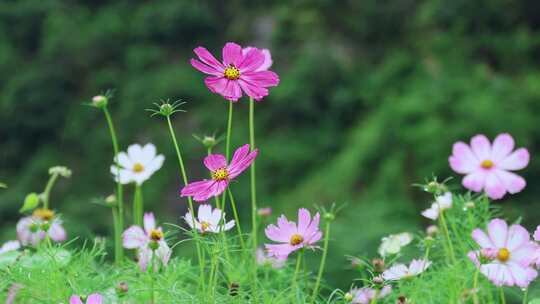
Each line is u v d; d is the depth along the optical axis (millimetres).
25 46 17391
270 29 15703
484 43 13312
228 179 1156
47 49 16516
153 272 1193
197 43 16312
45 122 15938
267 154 13336
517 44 13164
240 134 13945
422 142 10117
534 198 7797
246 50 1254
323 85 14141
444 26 13812
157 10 16406
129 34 16547
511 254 1192
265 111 14258
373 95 13773
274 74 1202
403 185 9820
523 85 11867
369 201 9688
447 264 1389
